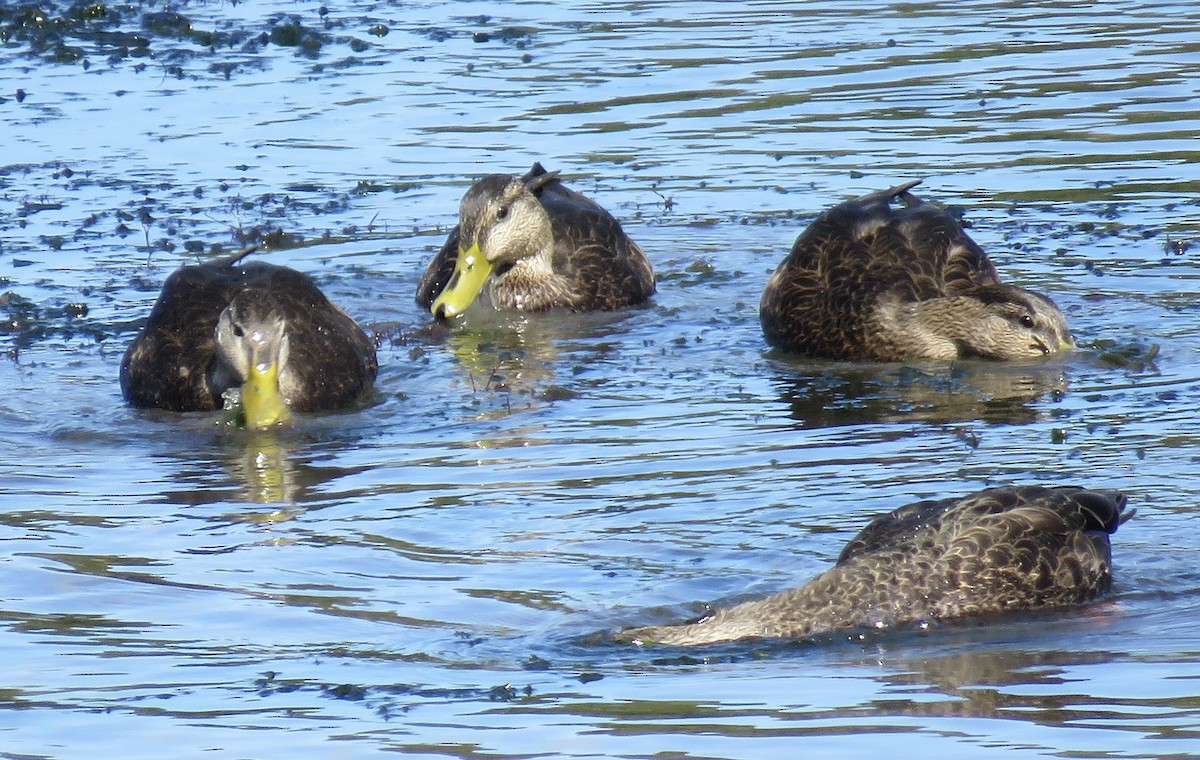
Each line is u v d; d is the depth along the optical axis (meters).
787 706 9.16
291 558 11.66
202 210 21.38
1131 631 10.27
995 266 18.92
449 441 14.48
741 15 30.81
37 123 24.88
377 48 28.92
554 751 8.61
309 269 19.78
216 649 10.12
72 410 15.65
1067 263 18.95
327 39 29.36
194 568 11.51
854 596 10.53
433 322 18.58
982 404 15.13
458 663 9.89
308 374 15.62
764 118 24.58
